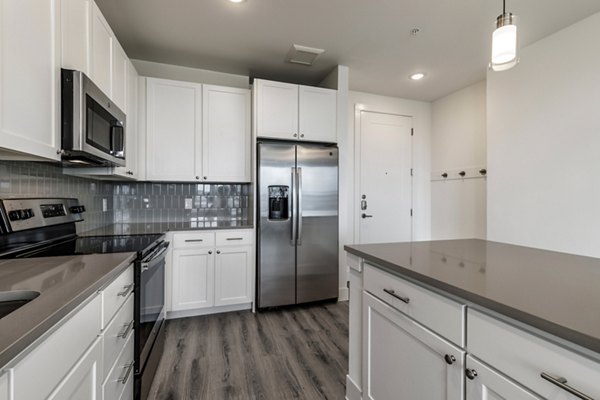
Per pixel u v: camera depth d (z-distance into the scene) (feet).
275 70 10.85
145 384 5.32
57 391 2.43
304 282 9.91
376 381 4.50
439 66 10.61
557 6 7.21
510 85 9.59
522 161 9.22
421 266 3.82
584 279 3.22
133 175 8.52
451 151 13.34
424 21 7.84
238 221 10.92
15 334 1.92
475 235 12.21
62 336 2.52
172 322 8.70
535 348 2.31
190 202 10.89
